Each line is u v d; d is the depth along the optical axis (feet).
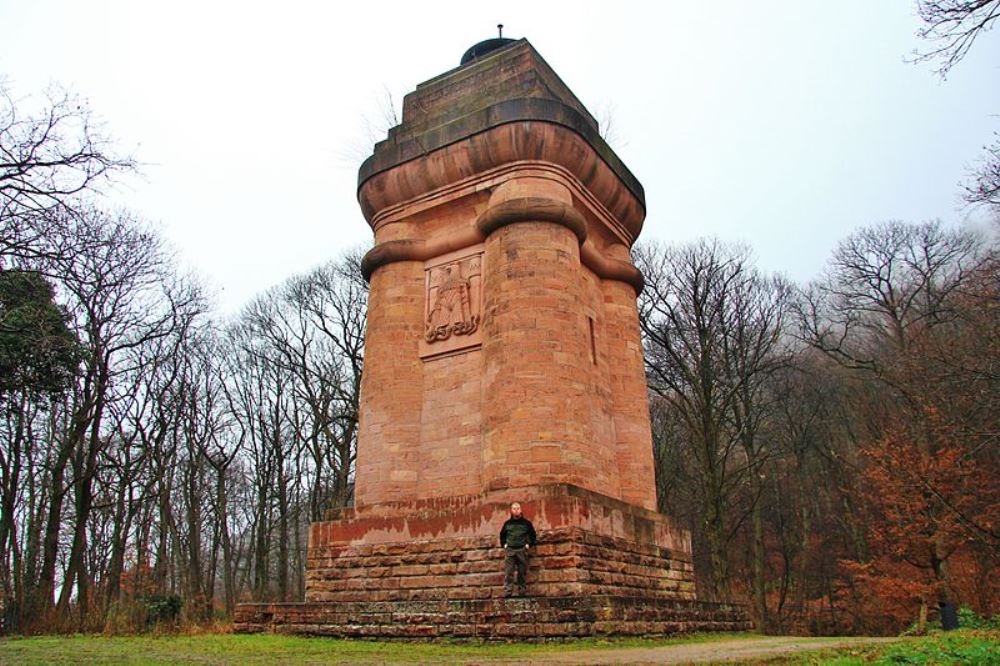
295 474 145.89
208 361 133.80
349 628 46.47
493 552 51.26
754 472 119.44
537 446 53.93
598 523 52.03
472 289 63.26
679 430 138.62
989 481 90.22
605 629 41.73
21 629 72.23
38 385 82.53
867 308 127.65
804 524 132.16
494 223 61.00
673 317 111.96
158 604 74.18
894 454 95.50
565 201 63.00
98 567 126.41
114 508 124.77
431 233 67.82
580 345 58.85
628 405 68.08
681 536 63.77
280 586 125.90
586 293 68.80
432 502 55.83
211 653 36.55
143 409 109.50
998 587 95.71
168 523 125.90
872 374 122.52
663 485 131.13
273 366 136.67
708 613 55.16
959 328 96.84
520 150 62.64
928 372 84.89
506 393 55.77
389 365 63.93
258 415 138.31
